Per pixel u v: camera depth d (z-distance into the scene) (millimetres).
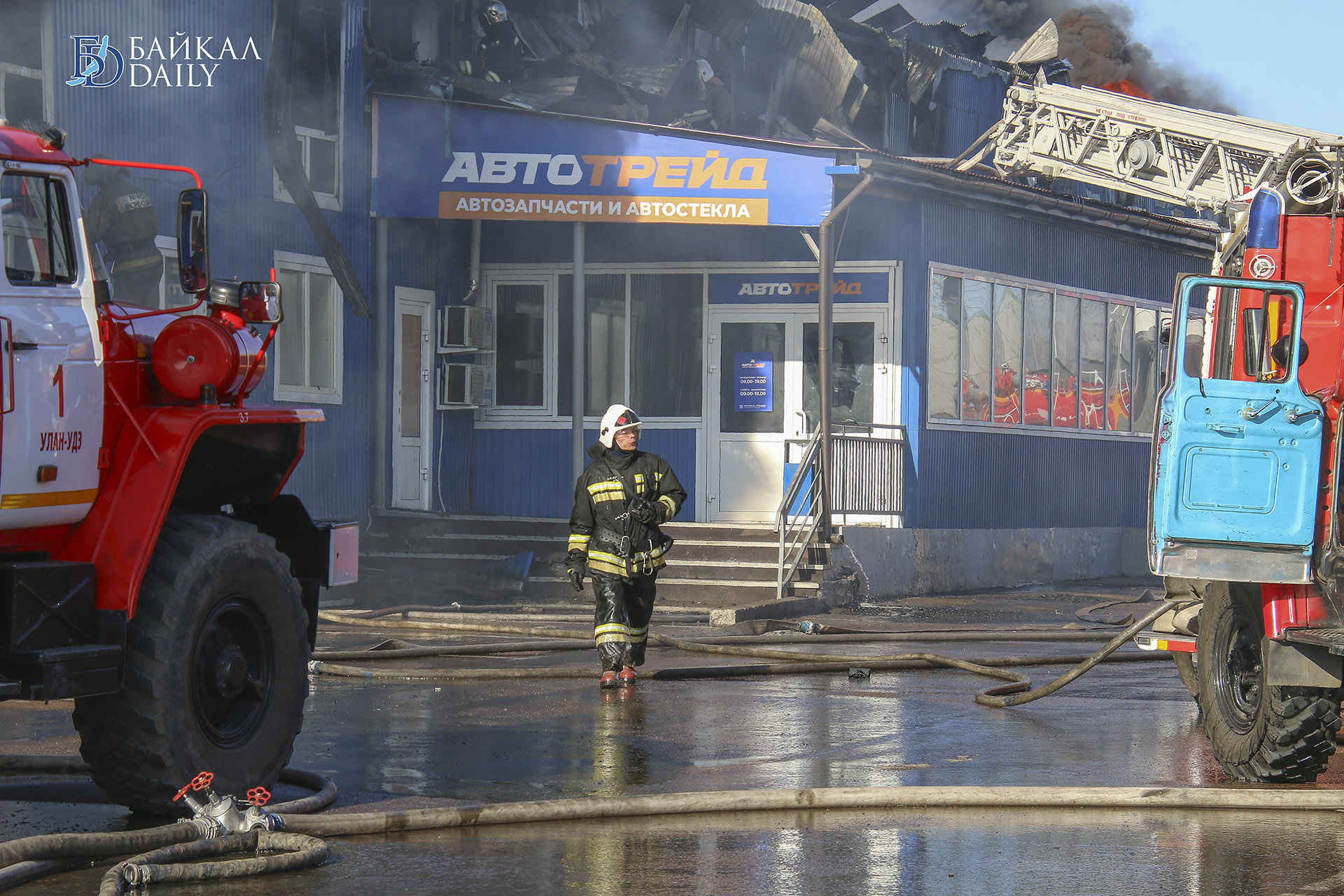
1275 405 6766
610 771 7051
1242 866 5293
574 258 17547
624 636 9969
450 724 8484
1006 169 19094
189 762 5840
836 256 19062
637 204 17141
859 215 18969
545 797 6422
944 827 5957
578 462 17453
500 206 17375
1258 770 6867
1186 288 6891
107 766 5797
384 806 6137
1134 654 12336
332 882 4949
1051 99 18297
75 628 5539
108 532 5719
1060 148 18297
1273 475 6762
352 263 17812
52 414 5535
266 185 16641
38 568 5414
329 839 5605
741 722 8664
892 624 14984
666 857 5367
